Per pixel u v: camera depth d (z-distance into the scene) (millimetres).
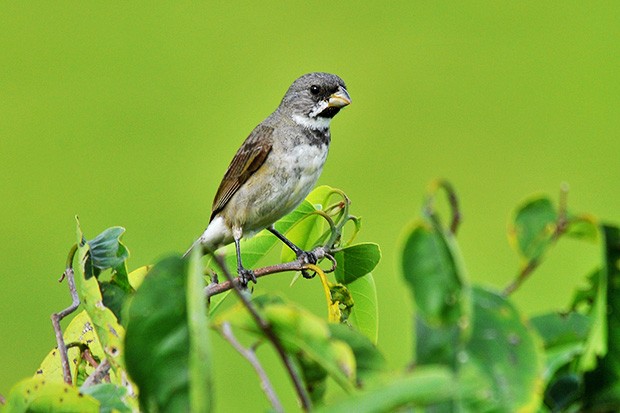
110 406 4336
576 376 3697
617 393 3520
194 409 3320
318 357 3432
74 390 4082
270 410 3443
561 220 3598
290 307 3443
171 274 3492
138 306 3471
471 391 3246
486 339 3354
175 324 3463
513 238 3654
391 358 13906
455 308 3252
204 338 3357
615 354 3510
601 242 3506
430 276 3270
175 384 3426
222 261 3504
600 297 3508
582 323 3824
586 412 3561
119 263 5316
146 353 3443
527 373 3309
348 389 3398
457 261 3256
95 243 5348
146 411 3443
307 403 3445
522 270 3648
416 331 3311
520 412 3256
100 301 5102
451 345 3295
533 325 3838
